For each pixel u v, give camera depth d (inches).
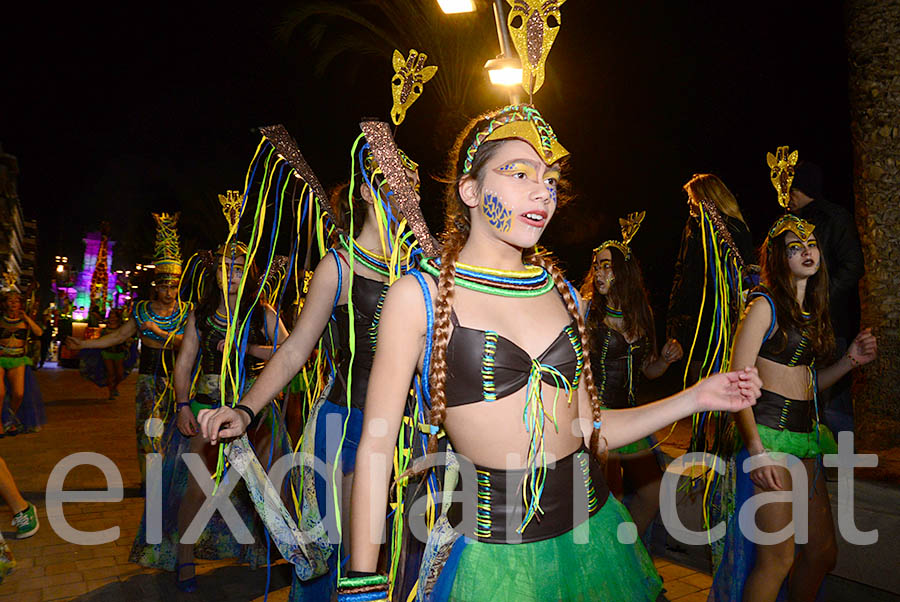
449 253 61.2
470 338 58.4
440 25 460.1
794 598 106.4
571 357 62.1
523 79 62.7
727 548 105.9
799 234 102.6
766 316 103.0
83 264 1227.2
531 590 56.0
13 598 132.3
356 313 97.3
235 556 153.3
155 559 145.6
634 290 145.8
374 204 94.3
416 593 64.9
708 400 65.1
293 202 110.0
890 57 191.6
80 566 149.9
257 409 88.2
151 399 199.9
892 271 189.3
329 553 99.8
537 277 63.4
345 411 99.3
